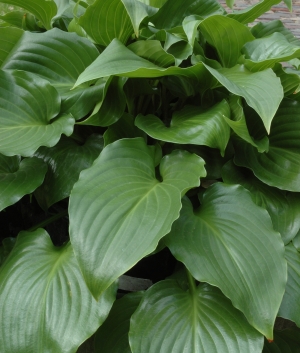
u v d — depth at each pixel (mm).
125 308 794
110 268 612
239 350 671
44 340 674
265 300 666
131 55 838
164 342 688
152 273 959
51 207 1035
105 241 638
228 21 938
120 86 862
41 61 949
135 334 693
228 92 953
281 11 3234
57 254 779
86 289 700
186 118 874
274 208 853
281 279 687
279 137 924
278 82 787
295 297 767
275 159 890
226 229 730
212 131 785
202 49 1006
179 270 837
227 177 891
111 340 771
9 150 770
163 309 724
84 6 1219
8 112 850
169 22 1133
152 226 640
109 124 864
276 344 827
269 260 698
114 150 767
